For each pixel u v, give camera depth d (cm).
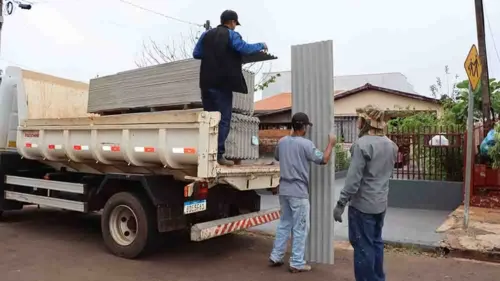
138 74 710
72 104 884
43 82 836
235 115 621
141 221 600
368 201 423
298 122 551
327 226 560
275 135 1399
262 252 662
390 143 432
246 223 626
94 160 680
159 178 595
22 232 793
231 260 618
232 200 667
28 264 592
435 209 955
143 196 611
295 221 554
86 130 662
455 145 973
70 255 639
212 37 567
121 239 636
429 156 997
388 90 2208
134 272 560
